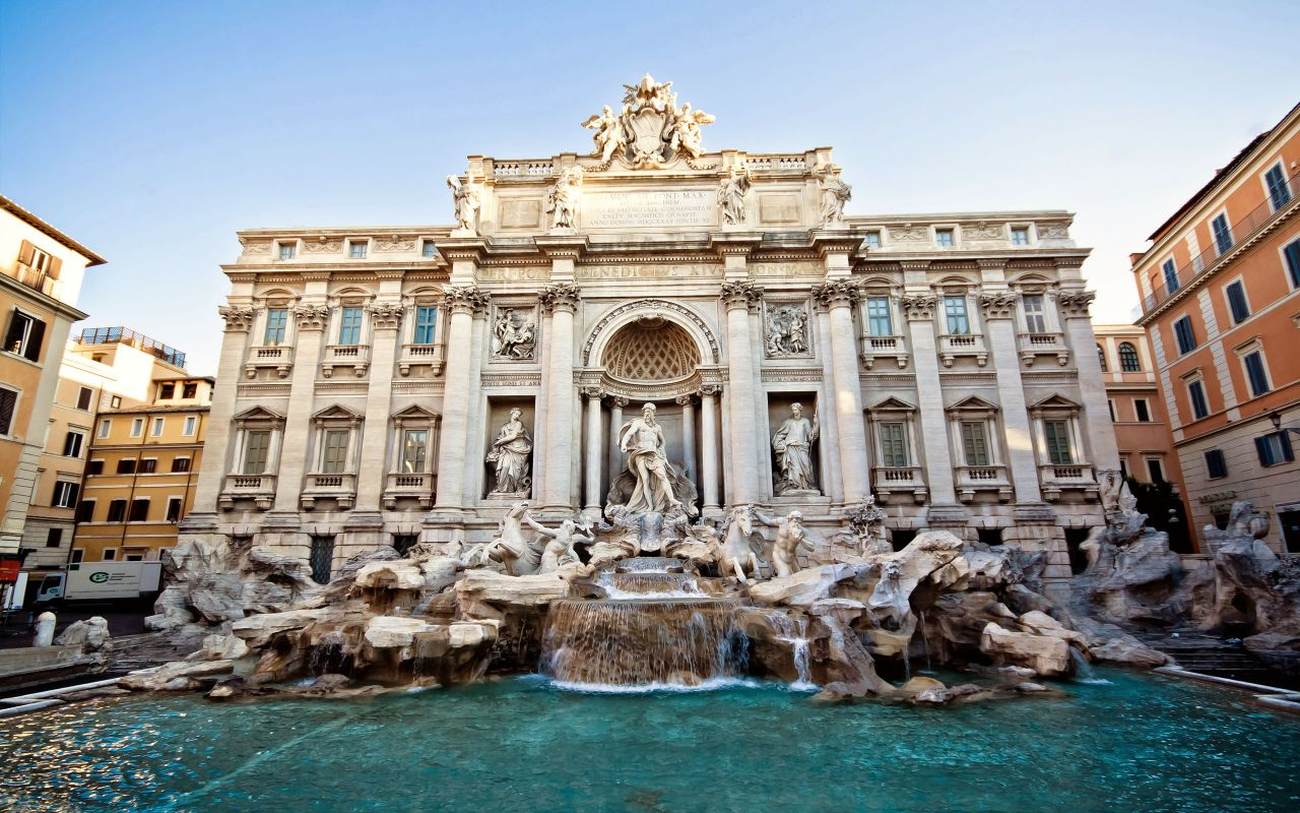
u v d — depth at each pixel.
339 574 28.89
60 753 11.91
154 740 12.66
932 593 21.16
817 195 35.00
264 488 32.66
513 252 33.75
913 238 35.50
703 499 31.45
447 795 9.99
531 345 33.53
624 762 11.37
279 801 9.79
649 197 35.25
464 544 29.36
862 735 12.80
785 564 23.08
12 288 29.53
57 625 27.84
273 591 28.25
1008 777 10.63
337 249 36.47
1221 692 16.27
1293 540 32.59
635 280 33.88
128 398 53.00
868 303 34.75
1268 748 11.99
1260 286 34.25
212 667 18.20
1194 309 39.31
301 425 33.34
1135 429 45.44
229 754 11.86
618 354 34.62
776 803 9.63
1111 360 48.91
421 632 17.19
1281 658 19.72
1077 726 13.35
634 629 17.66
